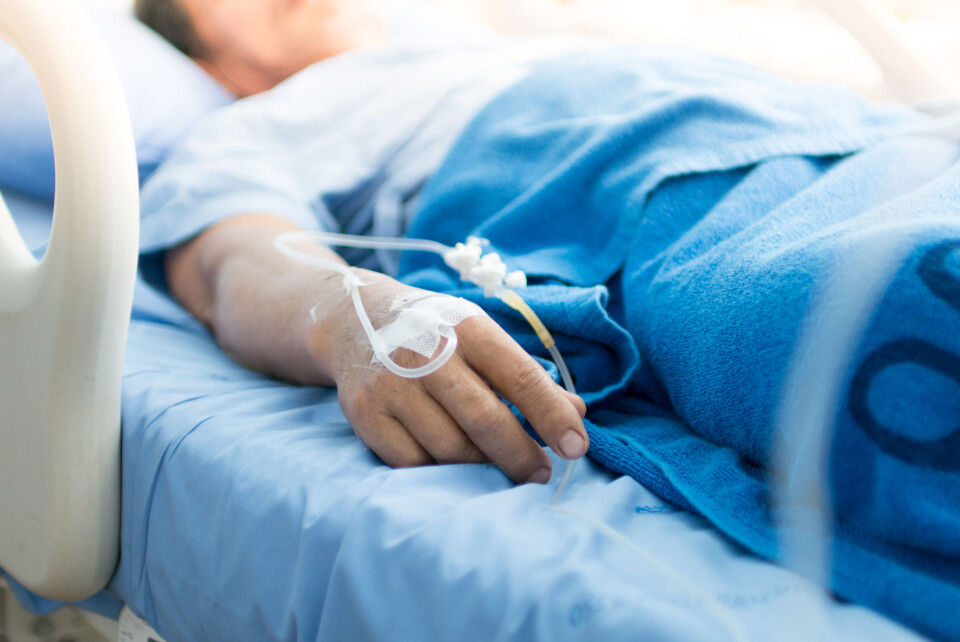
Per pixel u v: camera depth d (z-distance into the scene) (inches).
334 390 28.0
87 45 21.1
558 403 19.1
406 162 41.5
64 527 23.9
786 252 20.6
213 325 35.2
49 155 41.0
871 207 21.9
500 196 34.6
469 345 20.0
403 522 17.0
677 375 22.6
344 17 51.2
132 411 25.4
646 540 16.7
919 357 16.2
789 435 16.1
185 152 42.0
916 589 14.3
